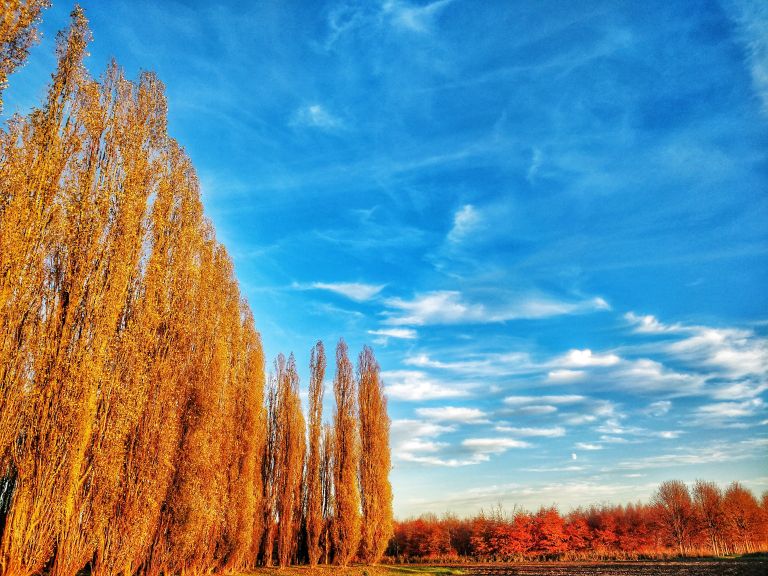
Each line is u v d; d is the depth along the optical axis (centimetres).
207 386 2422
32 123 1551
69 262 1590
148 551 2038
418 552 8112
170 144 2281
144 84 2073
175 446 2181
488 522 8381
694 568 5012
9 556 1336
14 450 1402
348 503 4219
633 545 8081
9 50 1314
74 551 1495
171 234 2230
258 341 3450
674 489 8119
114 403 1677
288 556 3997
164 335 2094
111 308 1642
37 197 1504
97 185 1731
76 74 1672
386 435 5019
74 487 1477
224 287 3172
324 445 4697
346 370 4725
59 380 1488
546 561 7606
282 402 4384
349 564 4466
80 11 1706
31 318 1465
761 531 7538
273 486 4150
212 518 2502
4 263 1376
